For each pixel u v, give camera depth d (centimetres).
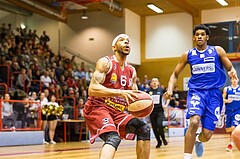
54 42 2319
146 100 338
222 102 478
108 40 2167
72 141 1365
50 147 1034
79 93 1694
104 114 354
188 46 2186
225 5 2072
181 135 1750
